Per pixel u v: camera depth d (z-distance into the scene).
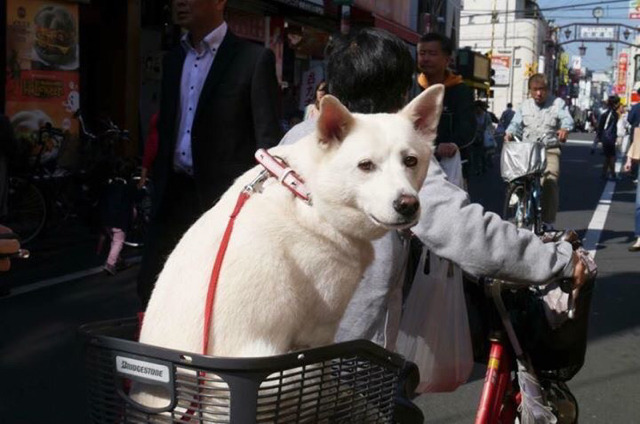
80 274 8.41
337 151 2.00
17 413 4.62
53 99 13.09
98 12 15.05
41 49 12.82
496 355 2.99
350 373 1.96
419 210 1.97
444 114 6.89
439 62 6.84
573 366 3.05
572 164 28.62
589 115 77.56
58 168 10.32
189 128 4.04
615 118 21.94
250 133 4.00
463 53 28.86
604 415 4.85
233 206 2.04
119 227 8.40
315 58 23.00
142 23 16.25
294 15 19.75
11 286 7.72
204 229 2.04
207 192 3.94
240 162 3.96
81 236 10.70
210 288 1.88
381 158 2.01
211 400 1.79
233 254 1.90
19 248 2.03
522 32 72.69
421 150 2.12
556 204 10.73
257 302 1.88
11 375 5.24
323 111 2.00
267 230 1.93
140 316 2.27
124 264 8.70
